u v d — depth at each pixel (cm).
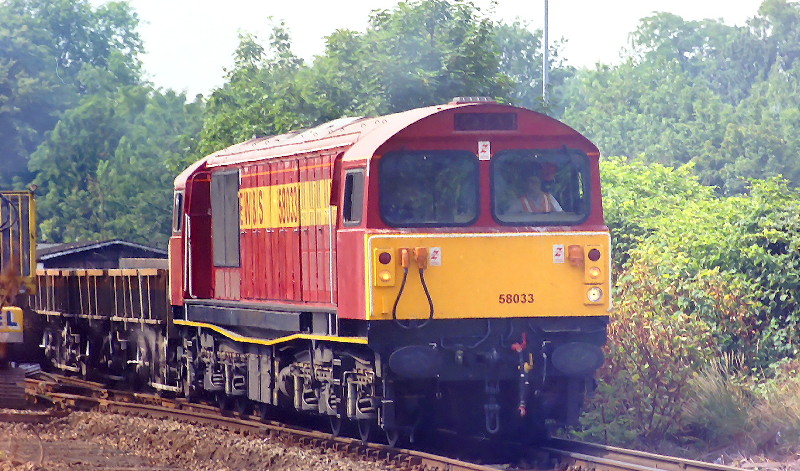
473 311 5062
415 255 5009
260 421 6650
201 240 7369
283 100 11525
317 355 5747
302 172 5850
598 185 5228
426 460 4978
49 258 13325
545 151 5197
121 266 10188
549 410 5466
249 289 6575
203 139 12900
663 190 10094
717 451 5378
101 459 5538
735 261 7000
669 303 6550
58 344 10412
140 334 8700
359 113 10694
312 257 5734
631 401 5847
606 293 5169
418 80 10556
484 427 5628
